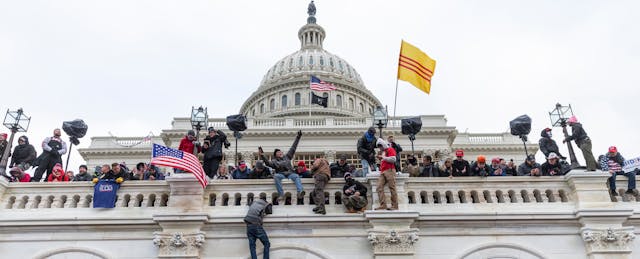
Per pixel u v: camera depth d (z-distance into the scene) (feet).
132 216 34.09
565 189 36.09
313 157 128.57
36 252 32.86
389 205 35.04
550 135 43.06
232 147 127.24
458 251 33.06
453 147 138.10
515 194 35.83
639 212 34.06
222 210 34.55
